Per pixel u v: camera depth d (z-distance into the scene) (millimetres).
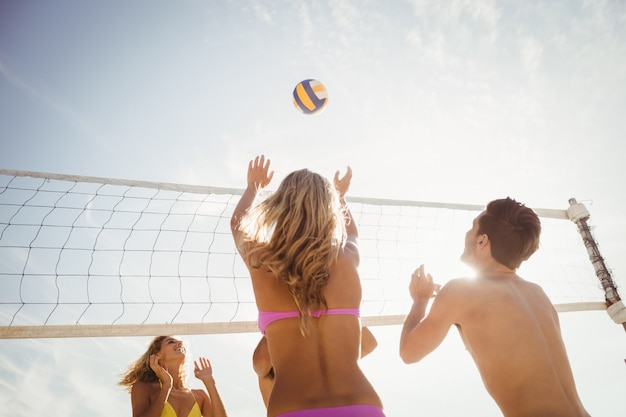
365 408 1146
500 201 1842
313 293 1277
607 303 3559
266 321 1314
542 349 1494
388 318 2914
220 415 2939
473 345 1600
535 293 1714
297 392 1163
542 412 1362
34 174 3000
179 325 2527
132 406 2766
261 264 1351
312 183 1419
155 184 3221
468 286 1649
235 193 3434
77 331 2398
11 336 2311
